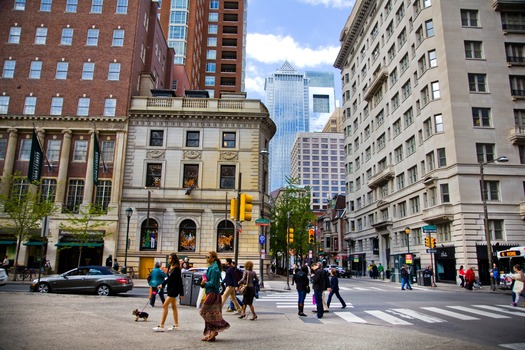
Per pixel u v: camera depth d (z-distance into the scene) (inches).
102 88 1508.4
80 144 1475.1
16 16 1576.0
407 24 1766.7
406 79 1772.9
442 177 1428.4
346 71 2896.2
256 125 1470.2
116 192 1403.8
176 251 1368.1
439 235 1476.4
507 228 1322.6
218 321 340.2
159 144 1455.5
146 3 1745.8
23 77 1518.2
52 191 1427.2
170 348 301.3
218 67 3248.0
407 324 477.1
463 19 1510.8
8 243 1359.5
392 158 1955.0
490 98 1432.1
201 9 3233.3
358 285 1305.4
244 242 1384.1
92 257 1400.1
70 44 1556.3
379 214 2130.9
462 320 511.8
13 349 284.8
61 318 438.6
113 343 314.8
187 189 1401.3
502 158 1106.1
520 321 505.0
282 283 1294.3
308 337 368.5
